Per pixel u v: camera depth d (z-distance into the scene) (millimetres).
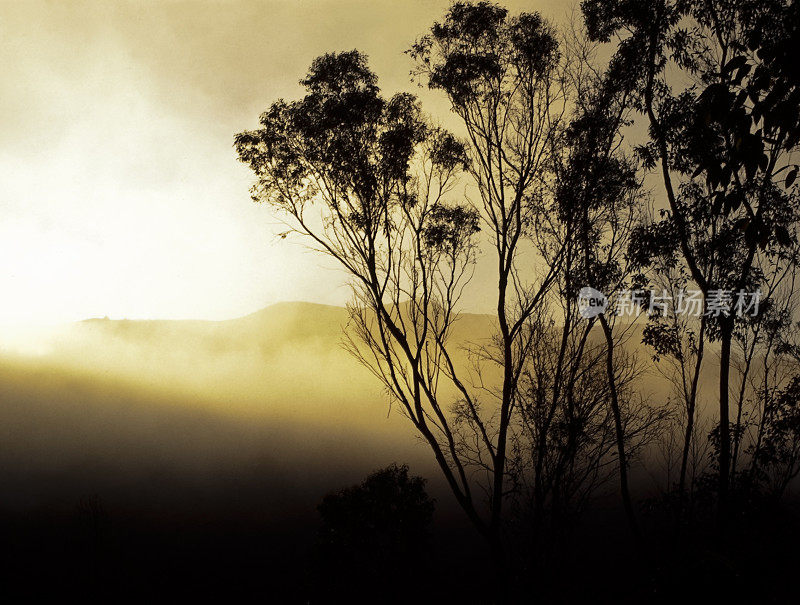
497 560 17109
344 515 19688
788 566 12875
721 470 16141
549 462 17281
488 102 18984
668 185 17344
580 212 18188
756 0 11086
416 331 18688
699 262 17422
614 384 17531
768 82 4148
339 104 19125
